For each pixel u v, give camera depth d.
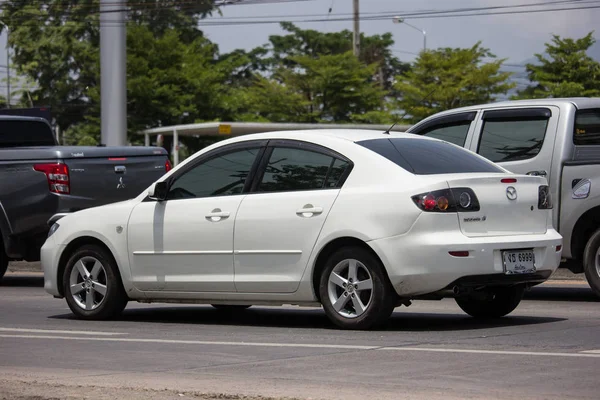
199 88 115.38
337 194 17.66
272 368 13.98
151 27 128.38
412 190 16.86
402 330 17.70
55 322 20.41
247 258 18.59
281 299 18.34
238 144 19.31
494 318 19.53
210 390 12.39
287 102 119.31
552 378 12.78
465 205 16.98
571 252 22.97
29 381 13.16
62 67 125.31
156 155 28.92
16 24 126.62
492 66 109.19
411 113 110.06
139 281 19.98
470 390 12.08
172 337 17.59
